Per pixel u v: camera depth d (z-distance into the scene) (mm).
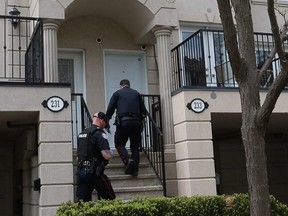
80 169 6367
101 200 6062
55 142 6875
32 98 6902
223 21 4801
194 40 8898
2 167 10219
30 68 8398
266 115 4746
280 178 12602
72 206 5777
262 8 11625
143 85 10469
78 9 9523
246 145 4836
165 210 6059
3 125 7891
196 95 8109
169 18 9141
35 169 7516
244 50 5008
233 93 8305
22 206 9164
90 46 10133
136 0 9016
